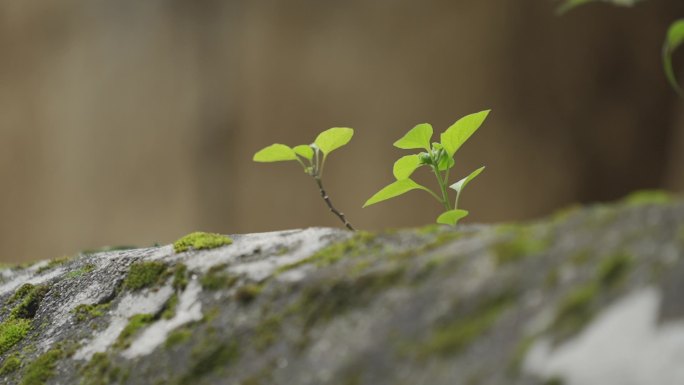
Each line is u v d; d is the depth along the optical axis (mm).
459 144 1559
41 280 1669
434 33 9484
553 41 9383
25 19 9836
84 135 9977
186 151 9977
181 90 9938
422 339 934
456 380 856
